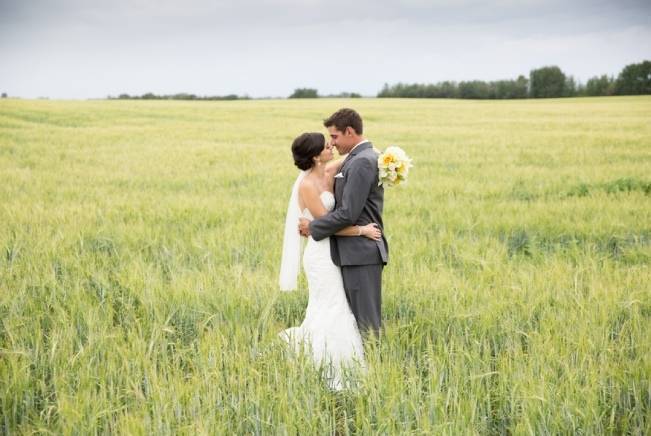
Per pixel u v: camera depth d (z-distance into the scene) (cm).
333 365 437
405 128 2733
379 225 459
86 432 335
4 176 1333
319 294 457
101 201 1049
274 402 361
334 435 354
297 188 485
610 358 411
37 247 694
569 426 337
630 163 1514
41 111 3556
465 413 344
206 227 885
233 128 2791
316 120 3303
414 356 453
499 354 421
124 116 3441
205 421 338
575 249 710
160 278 606
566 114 3794
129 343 445
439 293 536
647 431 343
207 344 432
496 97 9819
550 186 1204
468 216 913
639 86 9044
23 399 379
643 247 722
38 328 456
